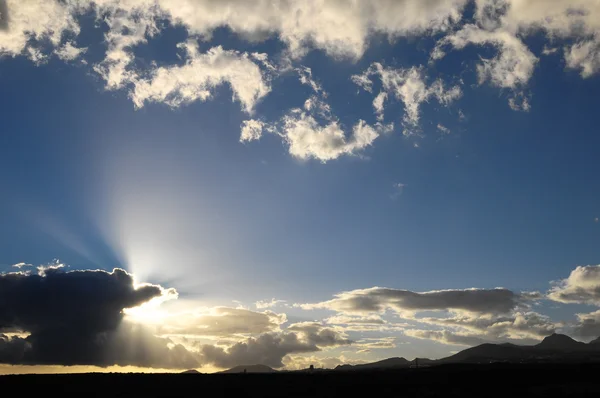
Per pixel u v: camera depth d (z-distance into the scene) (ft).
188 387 342.44
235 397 289.12
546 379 345.51
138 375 442.50
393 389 314.55
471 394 279.28
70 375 422.41
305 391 312.09
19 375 416.05
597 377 353.51
